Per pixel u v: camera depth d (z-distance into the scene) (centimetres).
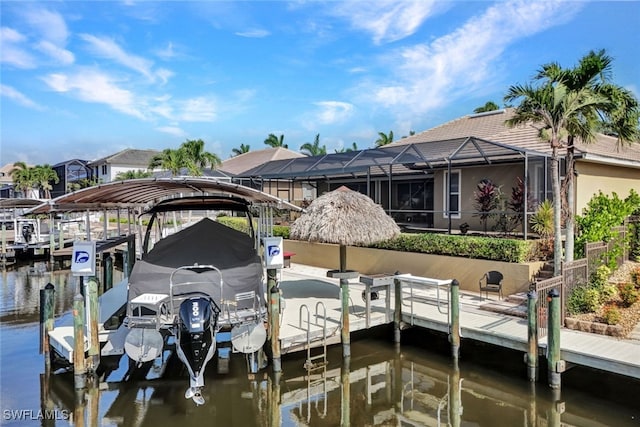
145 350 804
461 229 1595
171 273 864
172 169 3319
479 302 1170
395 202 2236
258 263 945
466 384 888
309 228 1188
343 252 1201
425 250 1475
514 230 1548
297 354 975
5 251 2430
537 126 1684
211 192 1054
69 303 1569
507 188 1658
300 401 830
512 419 754
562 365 797
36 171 5828
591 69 1052
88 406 804
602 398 797
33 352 1057
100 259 2370
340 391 869
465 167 1798
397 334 1055
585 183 1555
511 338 873
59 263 2481
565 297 973
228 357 985
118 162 5541
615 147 1827
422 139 2202
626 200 1495
